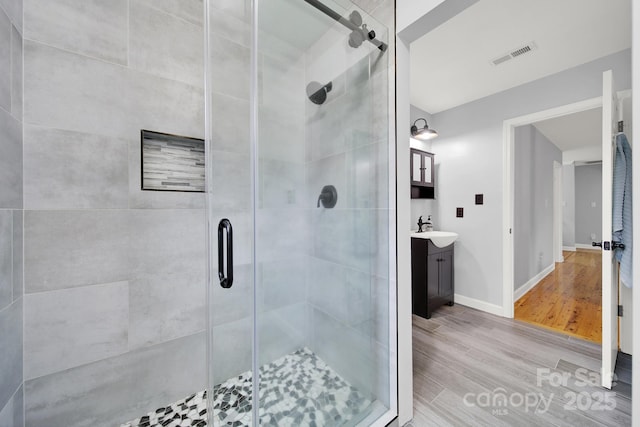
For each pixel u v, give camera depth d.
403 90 1.27
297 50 1.12
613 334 1.62
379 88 1.30
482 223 2.75
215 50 1.01
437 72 2.29
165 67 1.38
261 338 1.02
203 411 1.36
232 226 1.02
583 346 1.98
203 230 1.50
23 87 1.06
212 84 1.01
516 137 2.94
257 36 1.01
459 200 2.95
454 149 3.01
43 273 1.10
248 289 1.02
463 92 2.65
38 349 1.10
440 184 3.14
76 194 1.17
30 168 1.07
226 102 1.01
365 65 1.29
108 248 1.24
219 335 1.04
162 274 1.38
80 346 1.18
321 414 1.18
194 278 1.47
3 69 0.94
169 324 1.40
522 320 2.47
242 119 1.01
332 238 1.25
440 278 2.66
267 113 1.04
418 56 2.07
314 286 1.20
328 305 1.25
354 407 1.27
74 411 1.17
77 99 1.17
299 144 1.14
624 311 1.85
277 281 1.08
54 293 1.13
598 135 3.88
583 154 5.23
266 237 1.04
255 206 1.01
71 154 1.16
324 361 1.21
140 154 1.32
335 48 1.22
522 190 3.11
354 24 1.25
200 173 1.49
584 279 3.78
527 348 1.96
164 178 1.38
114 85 1.25
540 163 3.71
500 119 2.63
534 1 1.54
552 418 1.31
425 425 1.29
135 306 1.31
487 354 1.88
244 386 1.05
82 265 1.18
